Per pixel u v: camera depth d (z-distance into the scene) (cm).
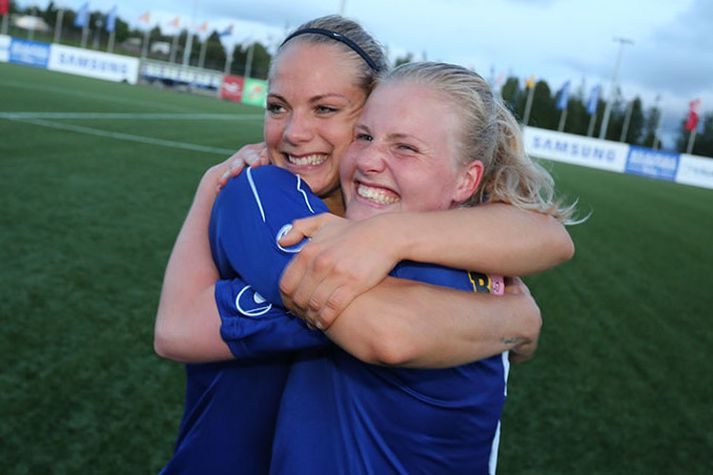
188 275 130
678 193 2305
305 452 112
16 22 5862
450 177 118
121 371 373
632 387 462
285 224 115
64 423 312
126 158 1102
